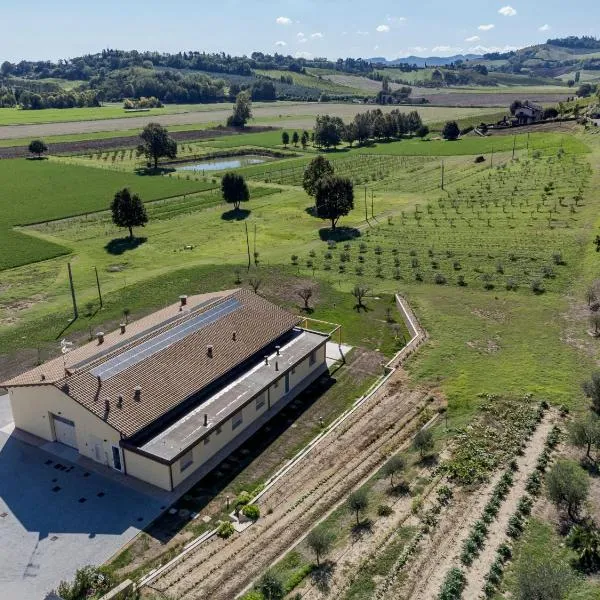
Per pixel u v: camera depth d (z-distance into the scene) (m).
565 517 29.81
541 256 70.12
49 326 56.91
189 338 43.59
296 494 33.78
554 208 88.94
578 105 196.00
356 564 27.78
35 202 108.38
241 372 43.31
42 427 39.44
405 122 198.88
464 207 95.44
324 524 30.84
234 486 35.16
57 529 31.83
